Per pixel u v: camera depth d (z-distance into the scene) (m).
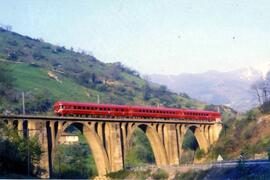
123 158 111.19
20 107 162.88
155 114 119.81
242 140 127.19
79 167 140.38
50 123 98.06
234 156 123.38
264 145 116.69
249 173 74.56
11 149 79.31
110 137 108.81
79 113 103.38
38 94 184.88
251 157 115.50
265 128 124.00
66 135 168.38
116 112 110.81
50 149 97.38
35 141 87.12
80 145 166.88
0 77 158.75
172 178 93.75
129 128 113.69
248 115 135.50
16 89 180.50
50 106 182.88
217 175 81.88
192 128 136.12
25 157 82.44
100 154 107.62
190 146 156.38
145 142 175.25
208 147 135.25
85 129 105.75
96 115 107.12
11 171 78.06
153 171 99.94
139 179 99.12
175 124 125.75
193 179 87.62
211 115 136.88
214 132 137.00
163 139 122.62
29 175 80.06
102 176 107.62
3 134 83.25
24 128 94.50
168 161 122.12
